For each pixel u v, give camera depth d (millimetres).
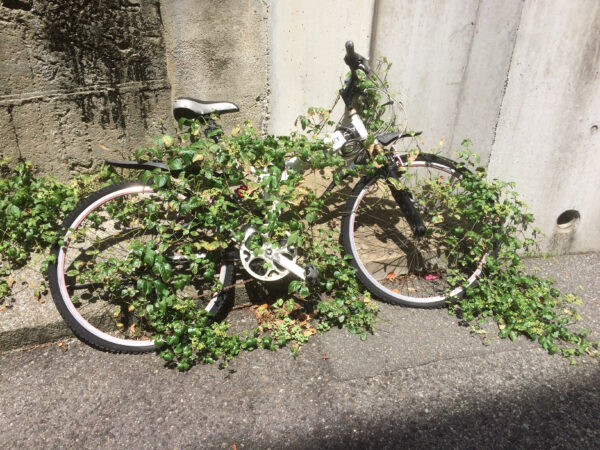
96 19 3217
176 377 2613
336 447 2238
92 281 2787
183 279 2664
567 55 3164
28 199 3135
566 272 3703
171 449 2209
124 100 3539
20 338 2699
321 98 3807
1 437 2240
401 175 3084
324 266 2951
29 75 3111
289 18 3678
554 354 2877
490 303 3152
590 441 2312
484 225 3250
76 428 2297
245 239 2785
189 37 3619
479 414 2441
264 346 2797
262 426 2334
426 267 3445
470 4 3156
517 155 3443
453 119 3502
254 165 2709
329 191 3145
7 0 2883
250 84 3945
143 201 2793
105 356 2732
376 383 2602
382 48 3559
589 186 3668
